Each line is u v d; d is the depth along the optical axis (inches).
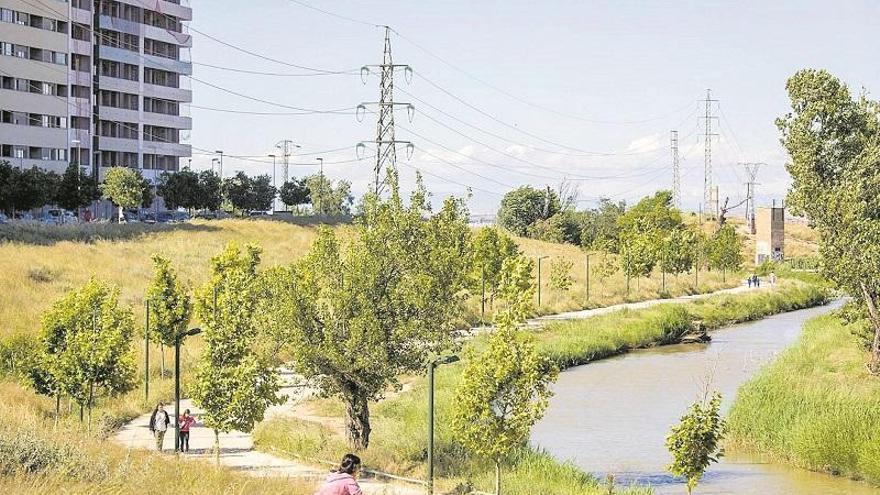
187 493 817.5
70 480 746.8
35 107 4232.3
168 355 2180.1
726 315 3641.7
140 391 1854.1
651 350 2869.1
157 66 5044.3
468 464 1357.0
